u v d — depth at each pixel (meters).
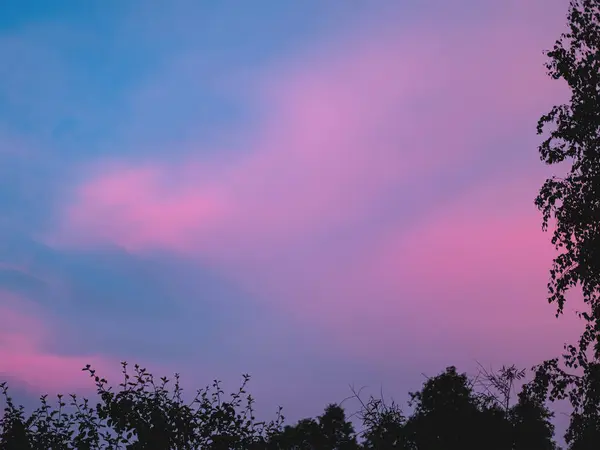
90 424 15.13
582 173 23.06
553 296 23.45
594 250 22.50
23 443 14.58
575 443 22.72
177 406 15.69
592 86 22.92
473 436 23.33
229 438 15.26
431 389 24.30
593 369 22.53
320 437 20.00
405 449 22.39
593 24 23.70
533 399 23.89
